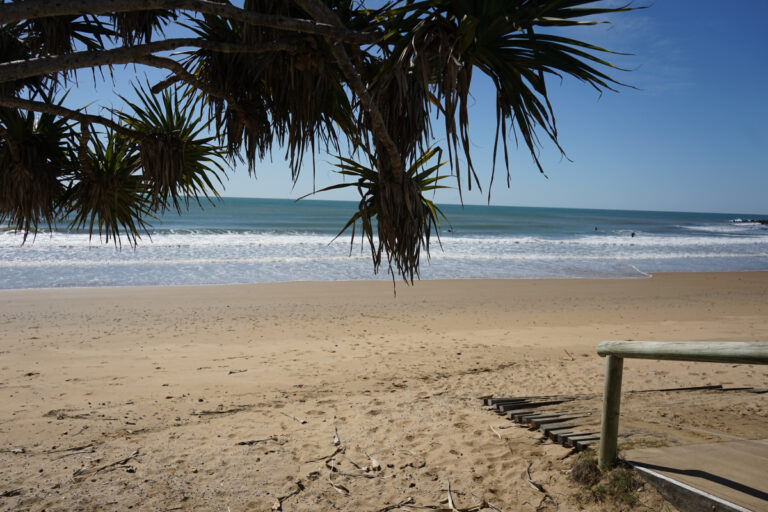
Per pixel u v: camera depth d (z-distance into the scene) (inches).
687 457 113.5
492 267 816.9
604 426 114.5
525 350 326.3
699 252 1139.9
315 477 134.6
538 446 142.2
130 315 437.4
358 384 247.8
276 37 89.8
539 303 536.1
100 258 775.7
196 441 162.9
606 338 366.6
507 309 501.7
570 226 2237.9
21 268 665.6
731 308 526.3
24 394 218.4
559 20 74.9
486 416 178.1
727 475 102.7
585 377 255.8
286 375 264.7
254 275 685.9
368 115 92.1
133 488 128.6
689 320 455.8
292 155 97.7
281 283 620.7
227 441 162.7
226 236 1220.5
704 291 637.9
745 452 116.6
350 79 86.4
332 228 1600.6
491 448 145.9
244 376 261.6
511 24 73.5
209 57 101.0
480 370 277.1
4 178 97.1
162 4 71.2
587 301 553.3
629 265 887.7
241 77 99.7
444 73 79.7
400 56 80.7
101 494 125.2
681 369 255.8
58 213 107.2
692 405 173.3
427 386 242.8
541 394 223.6
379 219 95.6
